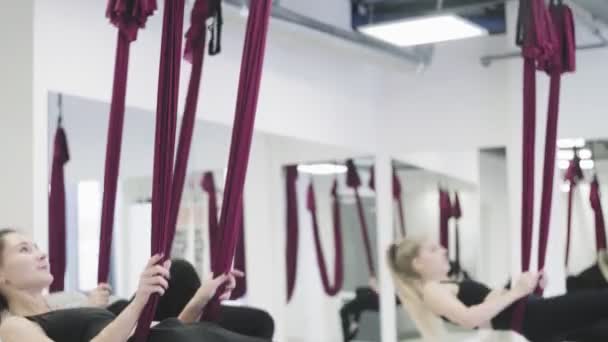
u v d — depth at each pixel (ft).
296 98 22.65
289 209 23.07
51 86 15.85
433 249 16.52
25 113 15.58
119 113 11.14
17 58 15.80
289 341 23.11
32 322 10.69
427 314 16.42
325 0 21.06
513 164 23.63
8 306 11.57
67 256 15.88
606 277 21.83
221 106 19.88
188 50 11.30
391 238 25.61
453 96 25.34
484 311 14.78
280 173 22.68
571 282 22.09
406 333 25.25
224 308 14.67
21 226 15.48
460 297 16.02
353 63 25.16
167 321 10.33
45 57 15.78
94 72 16.74
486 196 24.49
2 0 16.10
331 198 24.34
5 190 15.74
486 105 24.82
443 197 25.18
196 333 10.03
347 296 24.77
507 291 15.05
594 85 22.52
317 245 23.93
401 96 26.13
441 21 19.12
